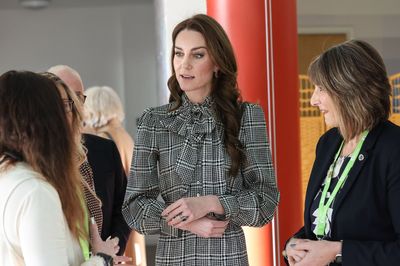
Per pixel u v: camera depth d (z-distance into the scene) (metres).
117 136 3.94
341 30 3.39
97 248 2.07
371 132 2.03
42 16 9.05
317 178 2.16
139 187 2.23
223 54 2.25
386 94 2.02
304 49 3.41
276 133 3.34
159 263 2.23
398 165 1.94
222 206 2.14
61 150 1.79
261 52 3.31
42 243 1.64
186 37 2.24
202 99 2.28
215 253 2.20
